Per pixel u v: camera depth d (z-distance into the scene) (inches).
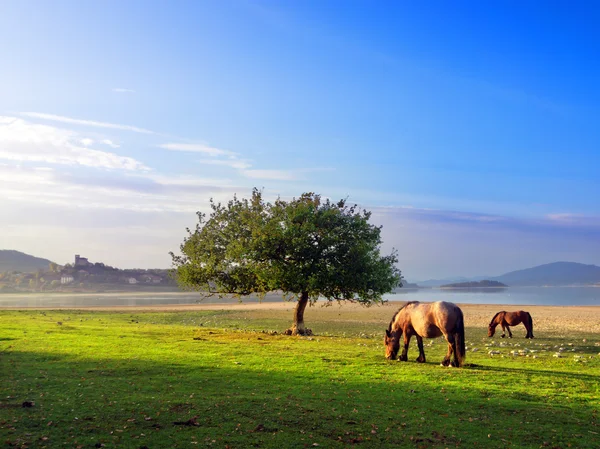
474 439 376.2
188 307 2997.0
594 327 1595.7
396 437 376.2
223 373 602.2
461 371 657.0
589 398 510.6
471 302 4335.6
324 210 1270.9
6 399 453.1
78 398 460.8
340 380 578.2
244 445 347.3
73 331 1101.1
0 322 1307.8
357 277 1202.0
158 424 386.3
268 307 3019.2
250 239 1253.7
